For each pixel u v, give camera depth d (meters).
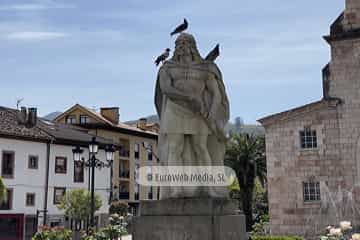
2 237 37.62
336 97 30.31
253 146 44.94
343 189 29.00
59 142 42.44
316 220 28.98
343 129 29.64
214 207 7.28
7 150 39.03
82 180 43.88
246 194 44.84
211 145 8.07
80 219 36.47
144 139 64.94
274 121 30.69
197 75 7.95
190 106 7.82
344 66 30.62
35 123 43.34
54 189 41.66
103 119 60.53
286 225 29.52
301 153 29.98
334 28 31.31
